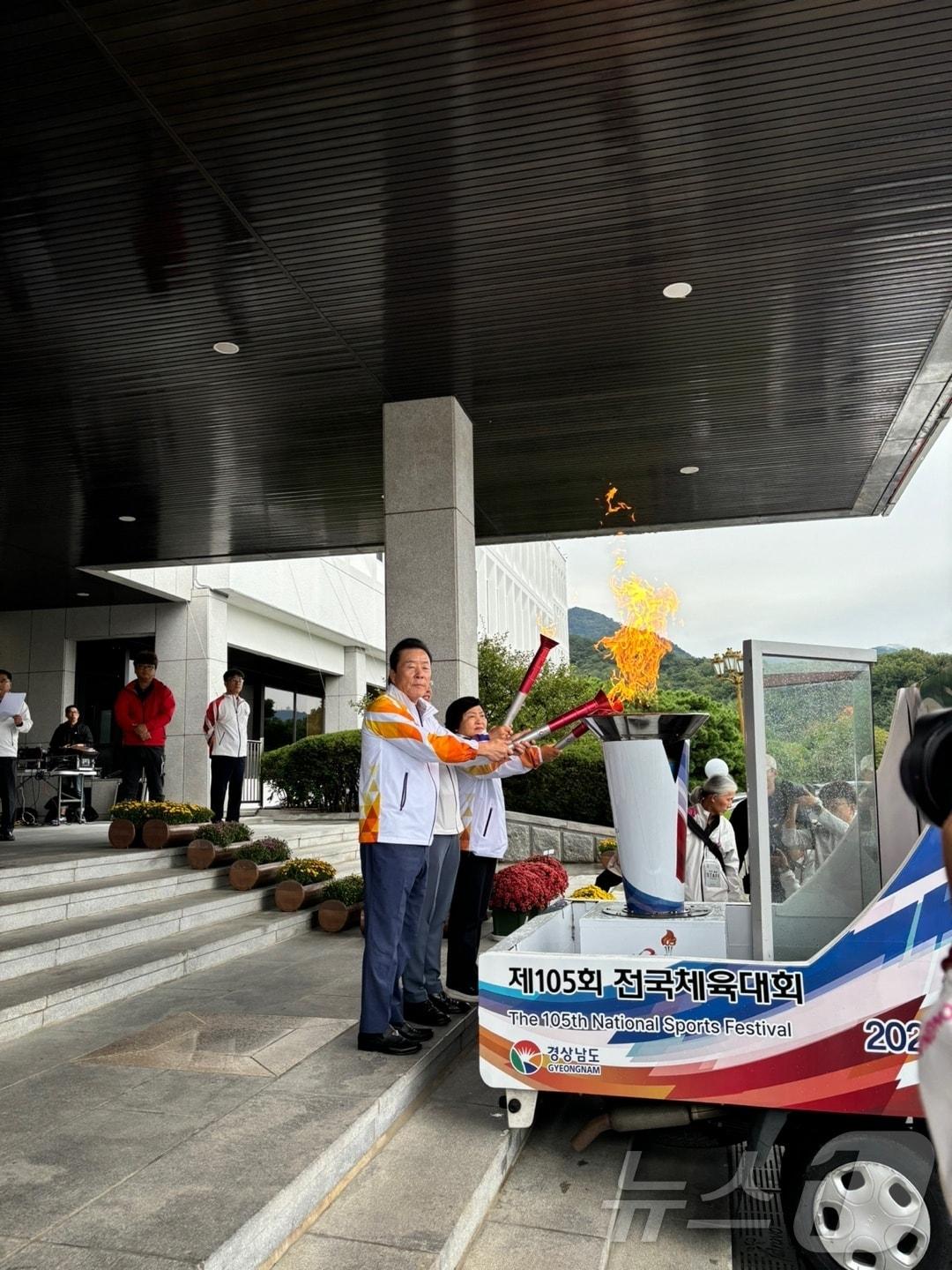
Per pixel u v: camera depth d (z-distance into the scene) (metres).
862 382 6.78
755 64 3.75
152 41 3.56
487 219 4.77
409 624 6.73
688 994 3.09
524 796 10.82
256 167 4.32
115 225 4.76
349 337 6.02
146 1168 2.71
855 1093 2.89
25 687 14.62
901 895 2.93
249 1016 4.39
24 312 5.65
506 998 3.28
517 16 3.50
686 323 5.89
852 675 3.58
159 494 9.20
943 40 3.62
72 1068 3.64
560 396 6.96
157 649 14.21
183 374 6.55
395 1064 3.69
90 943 5.20
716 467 8.53
